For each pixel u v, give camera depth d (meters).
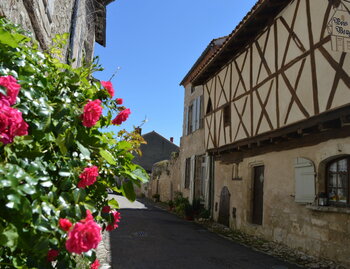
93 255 2.04
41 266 1.71
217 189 12.24
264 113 8.07
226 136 10.45
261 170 9.17
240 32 8.68
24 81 1.99
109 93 2.75
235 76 10.00
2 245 1.40
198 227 10.83
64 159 2.04
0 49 2.04
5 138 1.46
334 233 5.97
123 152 2.72
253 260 6.11
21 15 3.47
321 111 5.90
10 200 1.44
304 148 7.05
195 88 16.39
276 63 7.66
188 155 16.62
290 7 7.16
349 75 5.26
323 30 6.02
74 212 1.86
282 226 7.68
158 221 11.70
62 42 3.61
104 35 11.52
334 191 6.31
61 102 2.15
